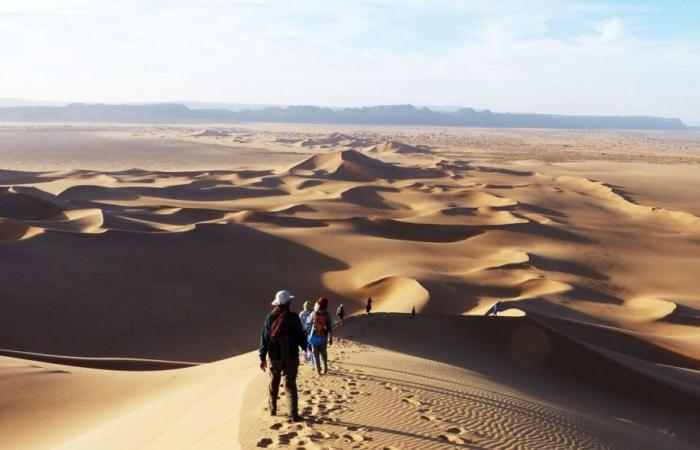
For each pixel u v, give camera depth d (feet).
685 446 61.82
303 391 37.35
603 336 133.90
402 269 197.67
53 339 129.08
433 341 90.17
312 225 273.33
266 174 526.57
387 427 30.37
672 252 287.89
